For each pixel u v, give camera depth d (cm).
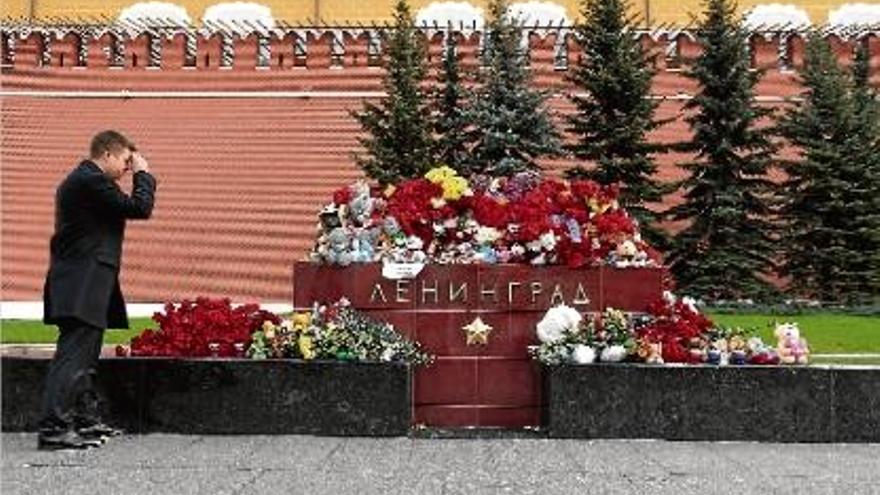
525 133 2450
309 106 2911
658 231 2342
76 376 781
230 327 877
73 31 3056
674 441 823
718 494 621
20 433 848
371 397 841
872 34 3095
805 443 821
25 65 3008
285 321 894
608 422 834
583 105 2417
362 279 910
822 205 2372
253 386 845
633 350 852
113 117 2939
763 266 2372
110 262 799
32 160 2828
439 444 804
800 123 2433
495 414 900
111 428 837
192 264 2567
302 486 638
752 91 2445
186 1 4203
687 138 2839
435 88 2552
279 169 2788
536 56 2964
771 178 2720
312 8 4203
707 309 2139
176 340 870
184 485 638
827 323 1836
